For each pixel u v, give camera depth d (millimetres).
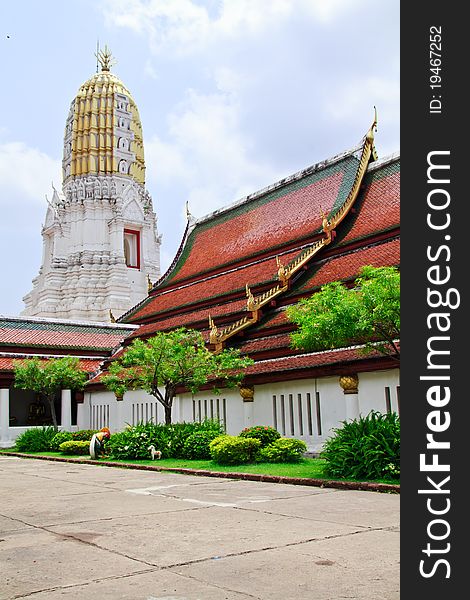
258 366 26922
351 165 34781
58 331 46219
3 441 39812
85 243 68062
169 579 7273
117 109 73312
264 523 10617
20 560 8367
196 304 37562
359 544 8836
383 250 28047
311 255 31469
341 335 17047
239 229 41312
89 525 10844
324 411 23594
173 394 27203
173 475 19969
